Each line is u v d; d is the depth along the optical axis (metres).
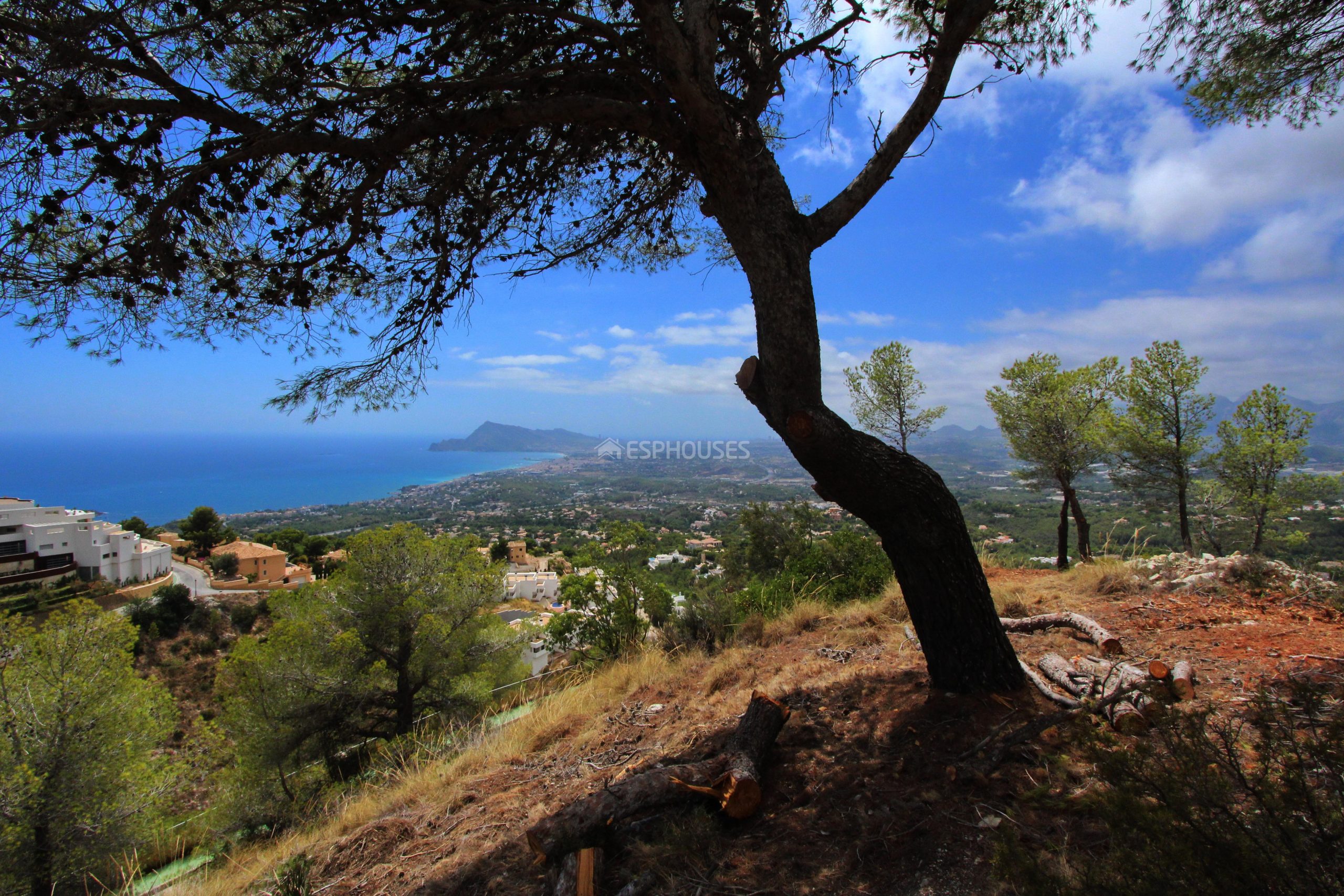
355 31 2.44
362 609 10.67
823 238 2.88
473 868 2.49
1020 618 4.17
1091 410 10.12
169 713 9.62
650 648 5.86
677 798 2.37
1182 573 4.74
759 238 2.75
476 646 11.93
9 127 1.94
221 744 10.12
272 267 2.60
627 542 8.80
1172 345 10.48
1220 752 1.30
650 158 3.93
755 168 2.80
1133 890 1.11
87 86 2.24
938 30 3.38
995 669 2.73
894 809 2.09
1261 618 3.64
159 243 2.18
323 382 3.11
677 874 2.01
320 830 3.65
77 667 8.22
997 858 1.33
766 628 5.32
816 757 2.58
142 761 8.66
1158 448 10.70
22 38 2.02
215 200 2.27
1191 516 11.52
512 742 4.01
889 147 2.86
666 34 2.30
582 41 3.02
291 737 9.89
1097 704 2.28
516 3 2.56
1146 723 2.15
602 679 5.03
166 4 2.21
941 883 1.67
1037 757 2.20
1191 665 2.90
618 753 3.37
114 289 2.50
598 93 3.02
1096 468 11.80
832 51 3.30
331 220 2.48
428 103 2.59
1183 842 1.11
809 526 12.52
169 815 8.73
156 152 2.12
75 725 7.86
